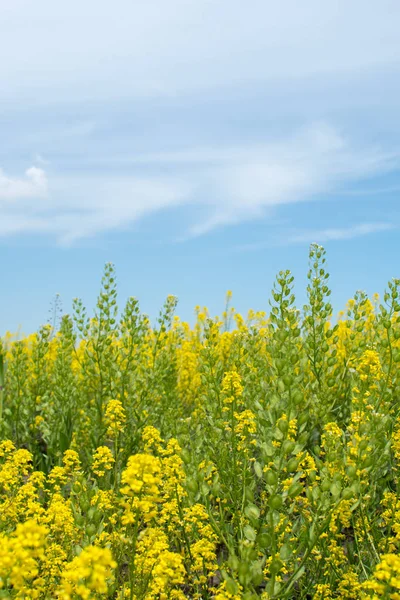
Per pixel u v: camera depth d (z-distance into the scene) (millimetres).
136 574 3662
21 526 2494
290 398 3393
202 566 3863
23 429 7367
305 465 4641
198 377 8531
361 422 4180
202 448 5141
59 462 6527
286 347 4328
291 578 3156
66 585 2535
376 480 4625
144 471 3016
